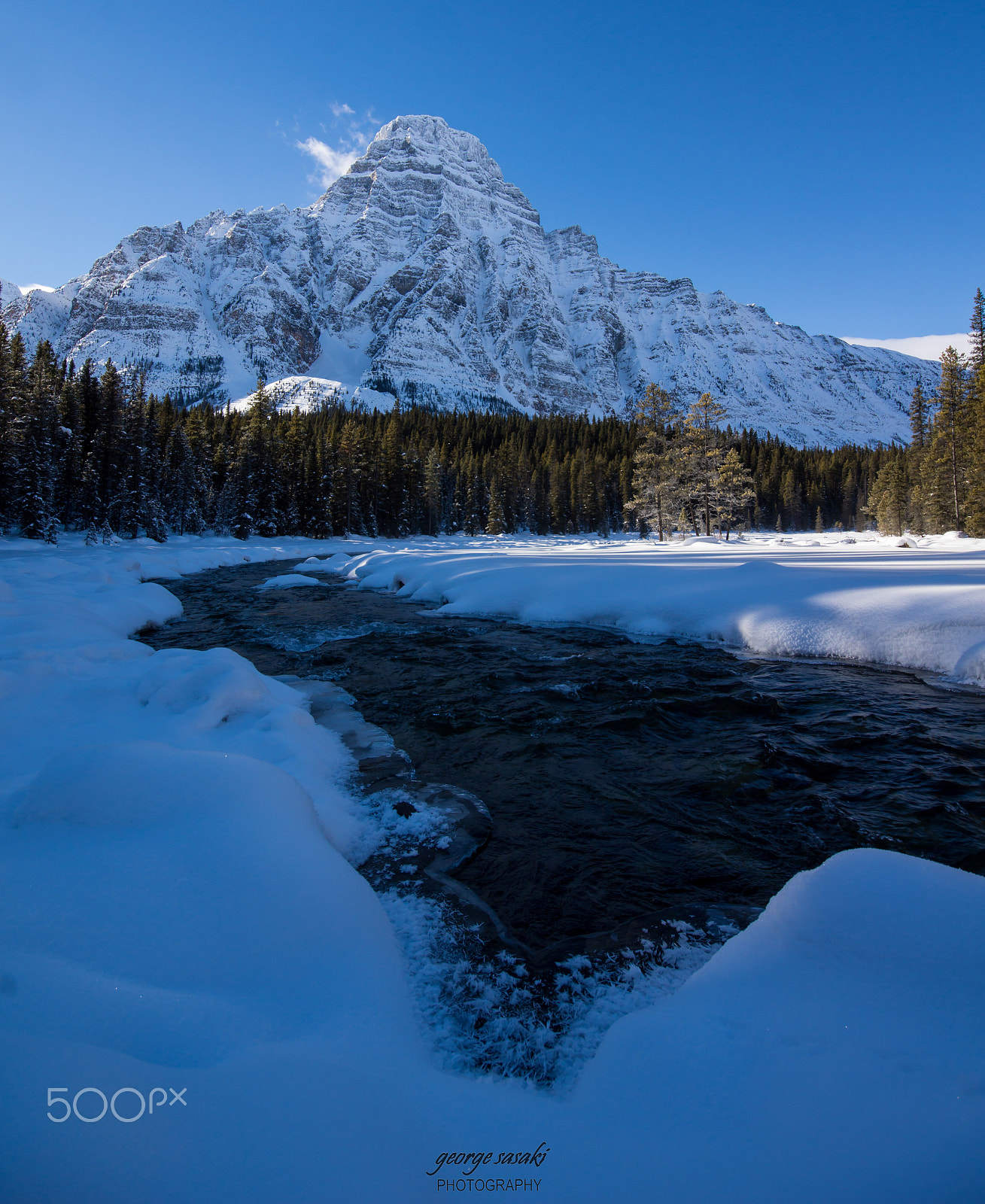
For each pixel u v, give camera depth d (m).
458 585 16.09
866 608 9.88
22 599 10.70
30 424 35.00
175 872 2.74
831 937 2.42
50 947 2.24
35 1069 1.65
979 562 14.34
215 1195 1.42
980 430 31.09
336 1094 1.79
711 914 3.39
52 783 3.24
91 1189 1.37
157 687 5.88
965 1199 1.42
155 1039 1.90
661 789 5.09
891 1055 1.88
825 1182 1.53
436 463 66.81
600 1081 2.06
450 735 6.32
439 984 2.75
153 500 42.09
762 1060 1.96
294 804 3.56
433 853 3.98
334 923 2.69
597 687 8.02
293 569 26.66
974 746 5.87
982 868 3.83
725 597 11.70
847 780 5.23
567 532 71.00
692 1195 1.57
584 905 3.46
